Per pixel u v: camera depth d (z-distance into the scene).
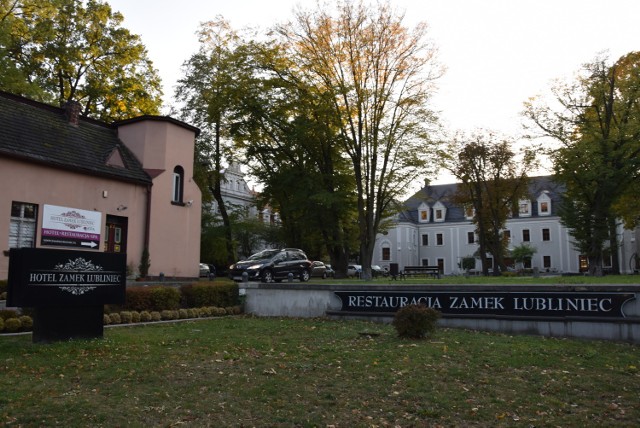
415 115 32.50
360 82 31.80
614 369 8.48
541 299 12.28
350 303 14.91
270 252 27.19
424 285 13.73
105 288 11.21
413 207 78.56
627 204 39.34
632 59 36.56
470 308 13.03
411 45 31.28
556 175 37.59
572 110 36.91
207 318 15.64
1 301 15.16
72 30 33.66
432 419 6.20
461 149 44.62
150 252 24.69
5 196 19.22
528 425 5.98
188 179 27.19
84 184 22.14
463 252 73.88
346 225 39.19
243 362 9.01
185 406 6.55
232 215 42.69
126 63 35.31
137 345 10.41
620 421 6.07
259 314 16.50
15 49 31.58
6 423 5.75
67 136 22.88
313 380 7.79
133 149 25.73
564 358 9.34
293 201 36.56
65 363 8.59
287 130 36.16
